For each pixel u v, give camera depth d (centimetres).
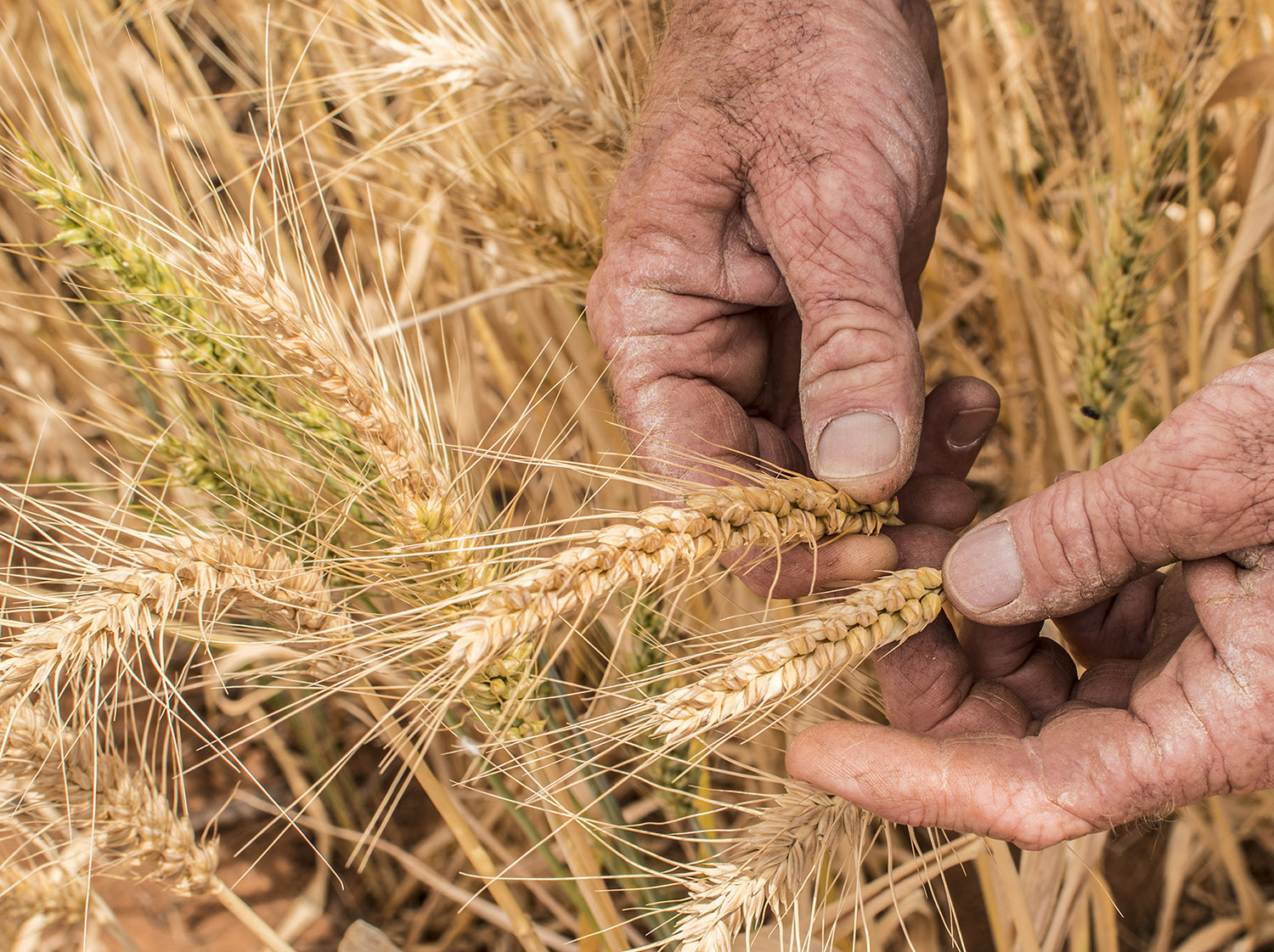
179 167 52
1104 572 37
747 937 37
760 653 35
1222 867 58
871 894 48
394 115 54
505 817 60
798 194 39
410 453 37
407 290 50
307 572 38
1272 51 50
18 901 45
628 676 37
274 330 35
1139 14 55
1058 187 69
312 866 61
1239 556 36
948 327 69
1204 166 58
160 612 36
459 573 37
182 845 41
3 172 39
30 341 59
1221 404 35
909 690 39
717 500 35
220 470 42
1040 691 40
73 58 54
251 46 57
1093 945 58
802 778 37
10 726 35
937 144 41
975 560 38
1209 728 35
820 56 40
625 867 45
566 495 51
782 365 45
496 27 45
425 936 59
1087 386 51
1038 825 36
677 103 41
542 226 47
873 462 38
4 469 68
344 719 66
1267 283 59
